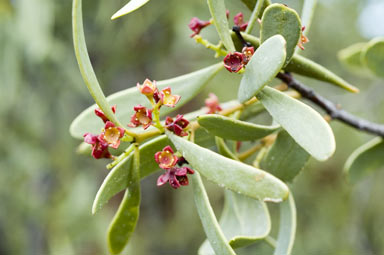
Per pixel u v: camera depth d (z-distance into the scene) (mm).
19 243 4578
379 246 4773
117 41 4074
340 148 5020
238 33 1065
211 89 4566
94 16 4051
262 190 859
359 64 2131
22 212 4473
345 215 4922
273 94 963
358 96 4473
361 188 4414
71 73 3951
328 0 5023
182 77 1277
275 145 1272
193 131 1111
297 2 3756
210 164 909
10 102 3760
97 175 4953
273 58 893
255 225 1283
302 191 5094
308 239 4969
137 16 4020
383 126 1600
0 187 4418
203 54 4633
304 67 1234
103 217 4762
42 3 3439
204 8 4086
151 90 975
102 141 975
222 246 931
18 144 4344
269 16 969
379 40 1667
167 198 5621
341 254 4770
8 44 3541
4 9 3592
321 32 5008
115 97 1302
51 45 3586
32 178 4527
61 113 4234
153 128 1195
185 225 5332
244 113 1402
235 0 3691
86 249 4801
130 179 1058
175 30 4098
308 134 879
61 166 4395
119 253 1204
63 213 4488
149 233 5504
